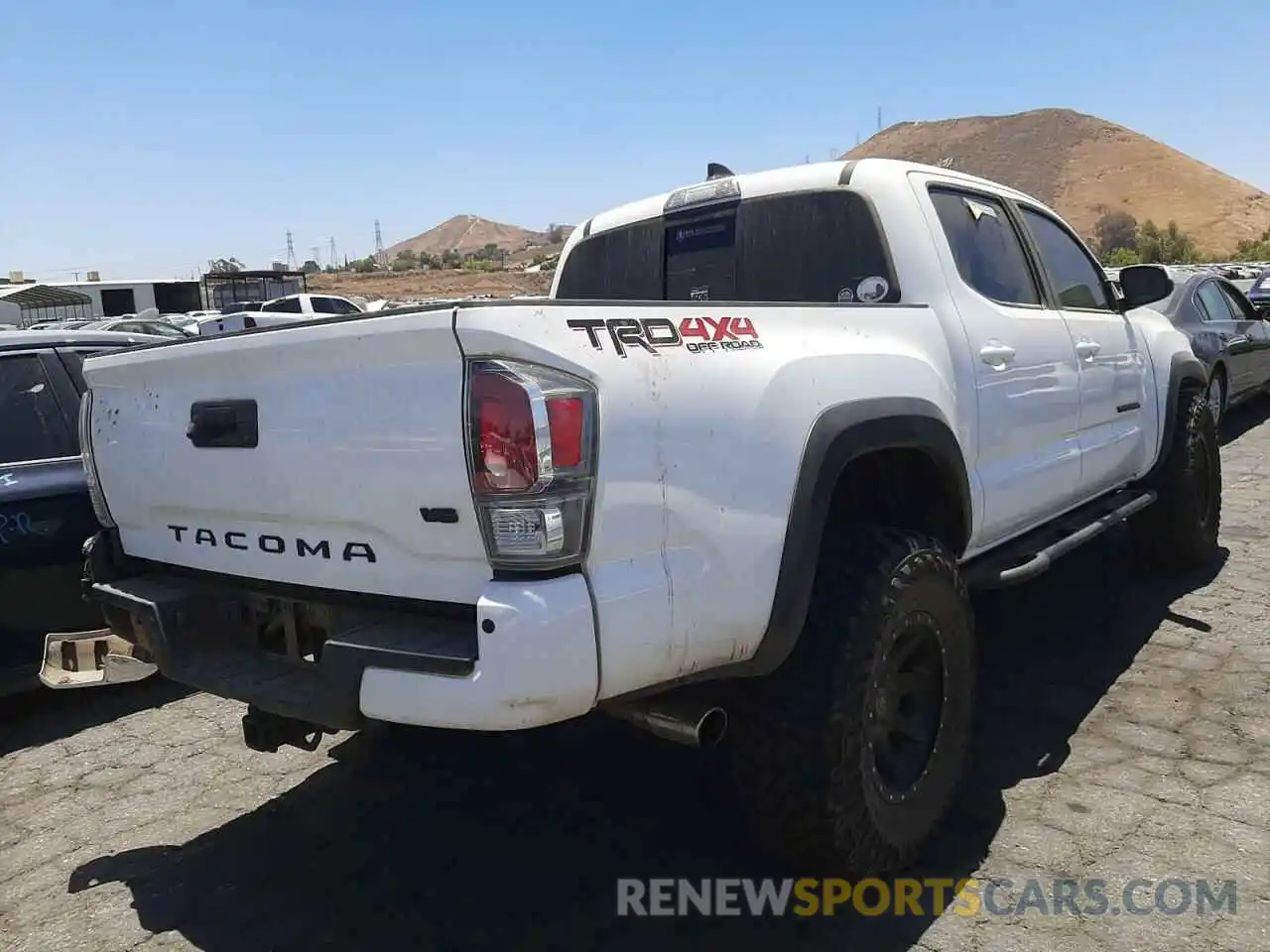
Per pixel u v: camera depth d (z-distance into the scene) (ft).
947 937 8.79
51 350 15.34
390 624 7.83
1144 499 15.97
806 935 8.91
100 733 14.35
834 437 8.88
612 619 7.25
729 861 10.18
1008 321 12.46
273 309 95.50
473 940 9.09
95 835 11.41
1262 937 8.57
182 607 9.43
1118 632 15.94
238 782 12.57
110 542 10.68
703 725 7.84
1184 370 17.39
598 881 9.95
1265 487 25.58
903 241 11.50
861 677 8.79
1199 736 12.32
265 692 8.33
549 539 6.99
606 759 12.71
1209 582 18.13
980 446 11.59
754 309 8.97
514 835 10.94
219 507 9.14
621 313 7.75
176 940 9.35
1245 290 46.19
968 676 10.41
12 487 14.14
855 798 8.90
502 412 6.96
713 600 7.94
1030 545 13.10
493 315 7.02
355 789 12.20
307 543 8.50
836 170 12.07
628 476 7.38
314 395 8.07
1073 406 13.80
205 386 9.05
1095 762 11.80
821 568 9.15
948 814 10.78
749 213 12.75
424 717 7.19
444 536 7.44
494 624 6.89
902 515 10.99
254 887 10.19
